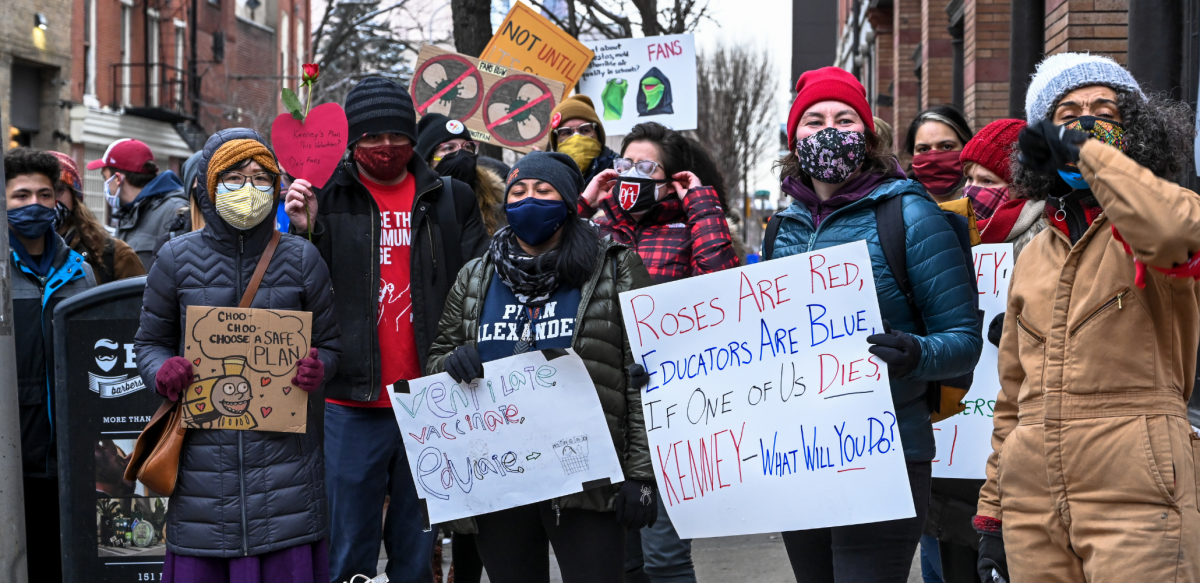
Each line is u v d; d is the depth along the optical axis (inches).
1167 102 96.7
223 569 125.8
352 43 921.5
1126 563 85.4
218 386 122.2
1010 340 100.3
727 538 235.5
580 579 119.2
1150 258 82.6
